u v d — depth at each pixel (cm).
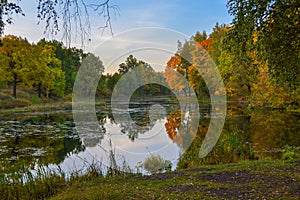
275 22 445
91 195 436
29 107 2389
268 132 1134
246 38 487
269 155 770
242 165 603
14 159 857
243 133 1121
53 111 2297
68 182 562
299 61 460
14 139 1186
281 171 518
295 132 1118
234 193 420
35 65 2628
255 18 454
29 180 553
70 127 1479
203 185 478
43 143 1105
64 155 892
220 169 582
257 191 418
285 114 1612
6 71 2517
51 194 508
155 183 520
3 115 2023
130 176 591
